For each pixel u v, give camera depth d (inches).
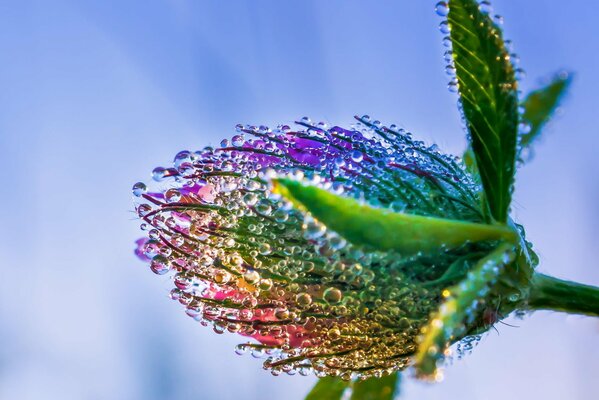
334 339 4.5
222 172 4.5
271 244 4.5
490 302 4.5
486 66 4.4
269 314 4.5
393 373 4.6
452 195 4.5
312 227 4.4
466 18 4.4
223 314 4.5
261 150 4.6
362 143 4.6
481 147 4.4
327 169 4.5
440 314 4.0
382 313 4.4
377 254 4.3
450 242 4.3
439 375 4.0
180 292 4.6
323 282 4.5
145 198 4.6
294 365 4.6
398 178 4.5
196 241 4.5
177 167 4.6
